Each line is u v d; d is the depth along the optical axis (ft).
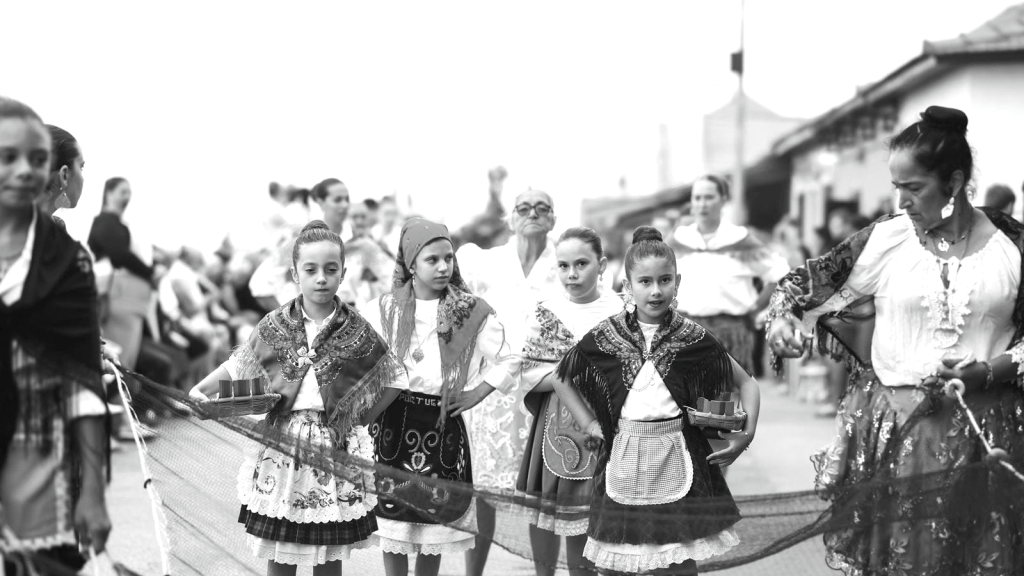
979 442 15.74
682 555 16.48
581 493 19.69
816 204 94.63
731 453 17.15
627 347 17.56
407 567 19.11
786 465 33.24
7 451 12.90
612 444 17.46
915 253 16.12
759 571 17.78
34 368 12.90
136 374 16.47
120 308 35.99
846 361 17.19
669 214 107.45
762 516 16.19
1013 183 58.90
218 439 16.90
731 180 105.50
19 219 12.96
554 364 20.17
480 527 16.98
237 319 52.42
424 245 19.95
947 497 15.49
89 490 13.16
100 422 13.26
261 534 17.03
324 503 17.15
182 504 16.66
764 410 49.85
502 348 20.25
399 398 19.72
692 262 30.66
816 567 17.89
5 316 12.69
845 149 85.51
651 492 17.15
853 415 16.72
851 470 16.66
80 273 13.15
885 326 16.39
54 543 12.91
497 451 23.00
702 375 17.54
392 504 18.67
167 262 55.31
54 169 17.01
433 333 19.97
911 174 15.64
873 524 15.72
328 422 17.79
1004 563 15.52
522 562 22.47
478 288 25.70
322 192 31.14
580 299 20.71
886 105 71.10
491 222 57.52
